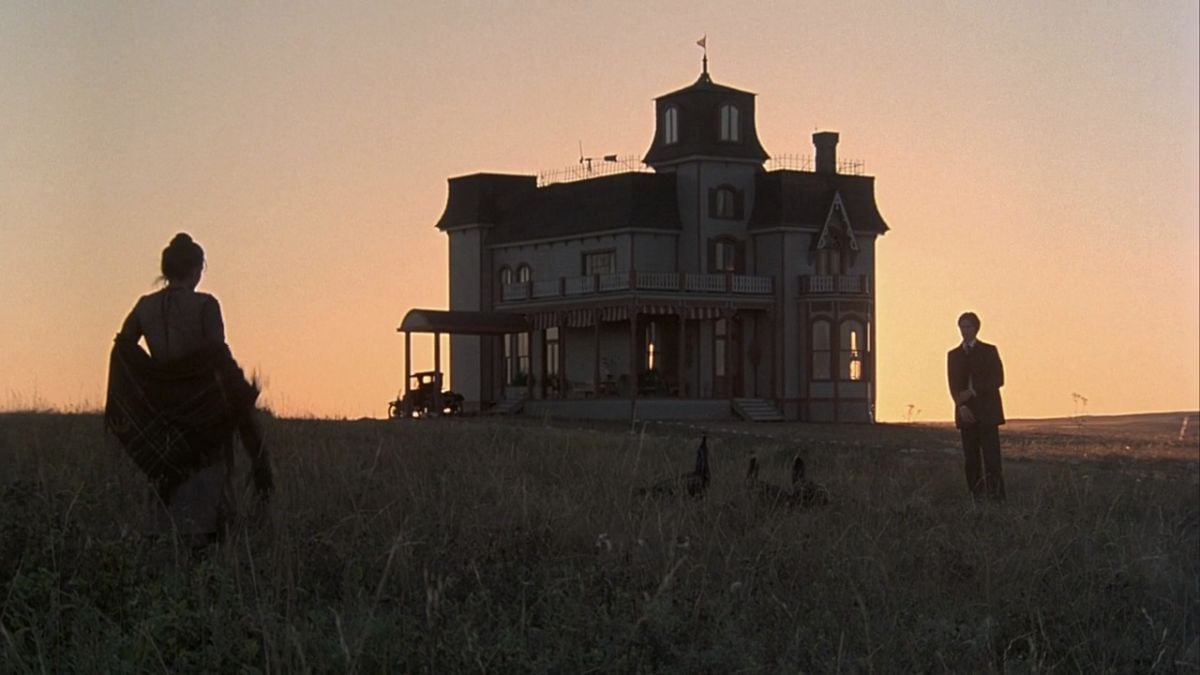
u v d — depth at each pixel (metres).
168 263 9.45
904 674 8.42
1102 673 8.95
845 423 63.22
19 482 9.76
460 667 7.42
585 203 68.25
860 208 69.50
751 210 68.31
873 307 68.12
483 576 9.13
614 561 9.19
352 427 20.22
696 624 8.45
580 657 7.55
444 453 16.41
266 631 7.35
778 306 67.00
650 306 62.69
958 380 16.94
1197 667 9.40
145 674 7.13
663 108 68.50
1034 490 16.23
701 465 13.85
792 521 11.75
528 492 12.57
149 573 8.55
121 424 9.25
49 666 7.13
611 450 18.45
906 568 11.05
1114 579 10.90
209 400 9.28
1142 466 24.84
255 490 9.92
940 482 17.70
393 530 10.01
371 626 7.82
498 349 71.94
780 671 8.10
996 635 9.53
